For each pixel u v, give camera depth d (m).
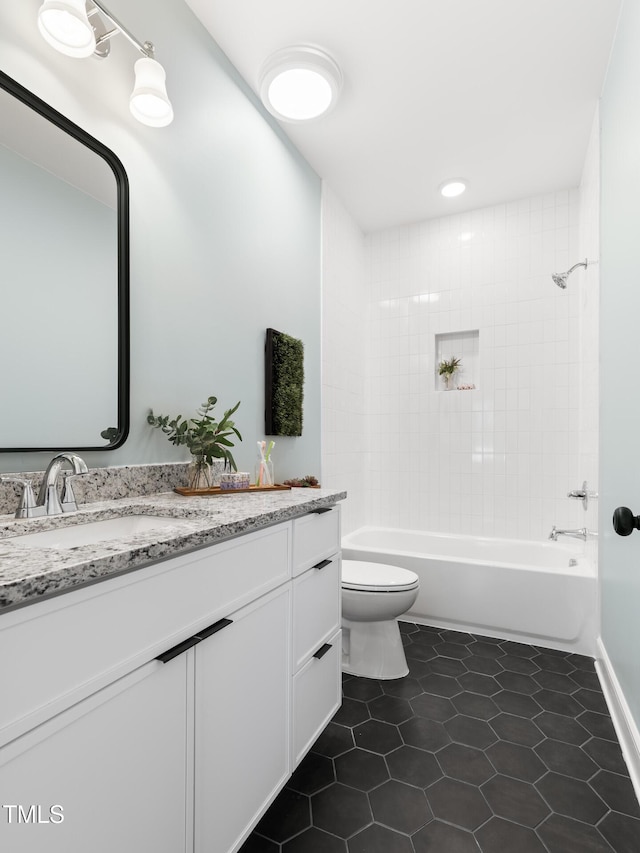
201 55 1.76
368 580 1.95
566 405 2.90
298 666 1.34
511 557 2.93
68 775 0.66
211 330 1.79
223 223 1.87
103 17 1.32
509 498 3.03
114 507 1.22
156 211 1.53
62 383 1.20
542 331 2.97
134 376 1.44
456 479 3.18
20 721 0.60
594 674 1.97
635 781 1.30
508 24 1.73
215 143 1.83
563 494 2.89
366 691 1.81
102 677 0.72
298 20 1.73
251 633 1.11
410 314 3.36
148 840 0.80
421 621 2.55
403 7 1.67
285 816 1.19
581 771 1.36
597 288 2.17
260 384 2.11
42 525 1.03
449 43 1.82
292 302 2.42
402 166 2.67
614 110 1.77
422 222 3.35
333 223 2.94
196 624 0.92
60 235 1.21
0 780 0.57
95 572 0.68
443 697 1.77
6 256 1.08
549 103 2.16
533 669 2.01
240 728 1.06
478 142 2.45
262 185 2.16
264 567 1.17
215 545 0.99
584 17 1.70
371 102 2.15
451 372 3.20
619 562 1.63
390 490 3.37
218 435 1.58
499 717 1.64
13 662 0.59
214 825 0.97
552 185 2.88
